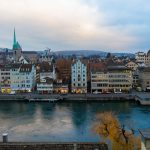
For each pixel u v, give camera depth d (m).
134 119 153.25
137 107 195.12
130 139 65.94
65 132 131.50
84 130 133.25
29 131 134.00
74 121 152.25
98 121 147.00
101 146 46.50
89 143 46.97
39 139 121.19
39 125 144.88
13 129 137.62
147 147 35.00
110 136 71.62
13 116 167.25
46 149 46.34
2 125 145.50
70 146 46.62
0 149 46.41
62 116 165.75
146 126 136.25
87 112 177.25
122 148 64.94
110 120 81.94
